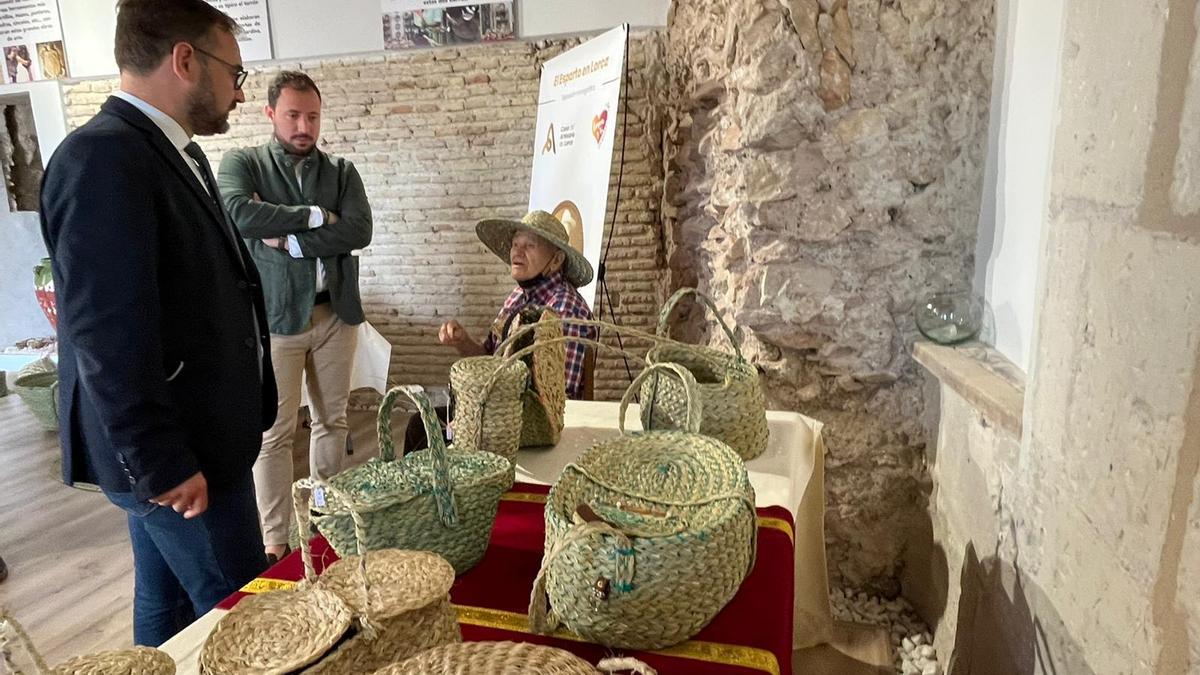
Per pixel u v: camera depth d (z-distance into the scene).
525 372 1.28
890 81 1.84
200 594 1.44
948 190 1.88
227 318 1.40
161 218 1.27
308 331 2.66
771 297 2.02
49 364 4.00
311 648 0.70
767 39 1.86
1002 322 1.71
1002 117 1.72
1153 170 0.80
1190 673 0.72
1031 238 1.53
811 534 1.75
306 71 4.07
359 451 3.74
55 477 3.36
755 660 0.79
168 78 1.36
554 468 1.38
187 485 1.24
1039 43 1.50
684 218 2.98
